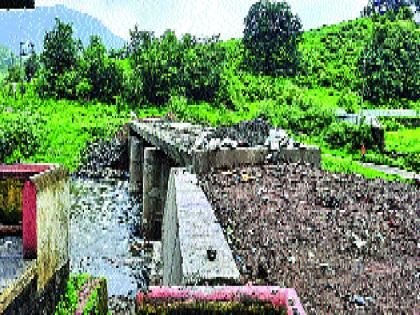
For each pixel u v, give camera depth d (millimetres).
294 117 37438
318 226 9148
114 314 12320
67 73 55844
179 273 7086
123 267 15961
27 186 6738
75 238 19109
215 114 49250
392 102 54438
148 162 19781
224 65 60594
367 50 59688
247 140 18453
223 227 9148
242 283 6367
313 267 7281
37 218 6801
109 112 51375
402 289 6586
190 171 14188
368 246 8203
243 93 55844
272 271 7102
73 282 8930
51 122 42594
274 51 67062
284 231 8875
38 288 6848
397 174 20609
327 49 75125
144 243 18469
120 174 34531
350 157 27609
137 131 28875
